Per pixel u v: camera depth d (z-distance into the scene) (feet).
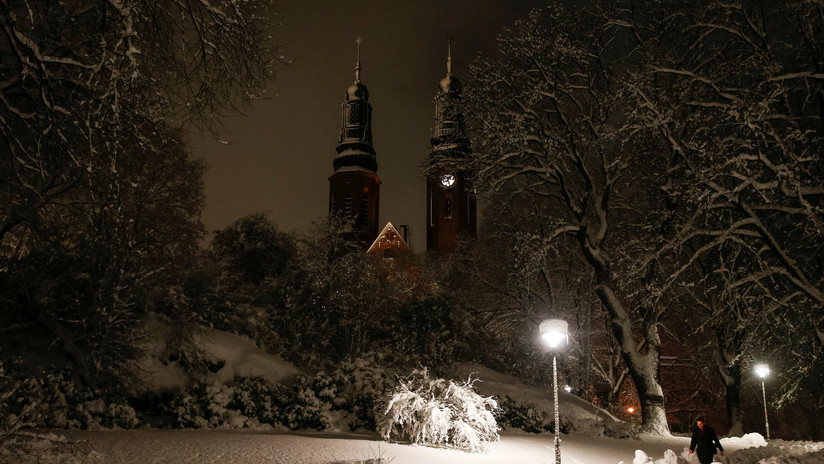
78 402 55.62
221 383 69.87
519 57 87.45
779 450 52.80
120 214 29.48
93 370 60.90
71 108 28.45
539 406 88.48
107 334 59.88
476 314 121.29
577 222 89.10
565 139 88.69
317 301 101.81
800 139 64.13
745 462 49.88
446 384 53.78
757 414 139.03
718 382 139.54
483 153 87.92
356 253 118.62
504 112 85.97
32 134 28.99
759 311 69.10
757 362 85.51
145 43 29.91
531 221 115.96
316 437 52.65
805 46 73.46
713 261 87.81
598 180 102.06
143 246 74.79
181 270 78.84
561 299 117.70
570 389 112.27
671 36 83.97
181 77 31.22
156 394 63.77
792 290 70.74
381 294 116.98
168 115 31.09
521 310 116.88
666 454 44.78
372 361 76.48
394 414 52.21
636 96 76.33
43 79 25.71
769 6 74.54
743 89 73.46
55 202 31.24
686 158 72.33
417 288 131.95
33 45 25.00
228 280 96.02
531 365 115.65
